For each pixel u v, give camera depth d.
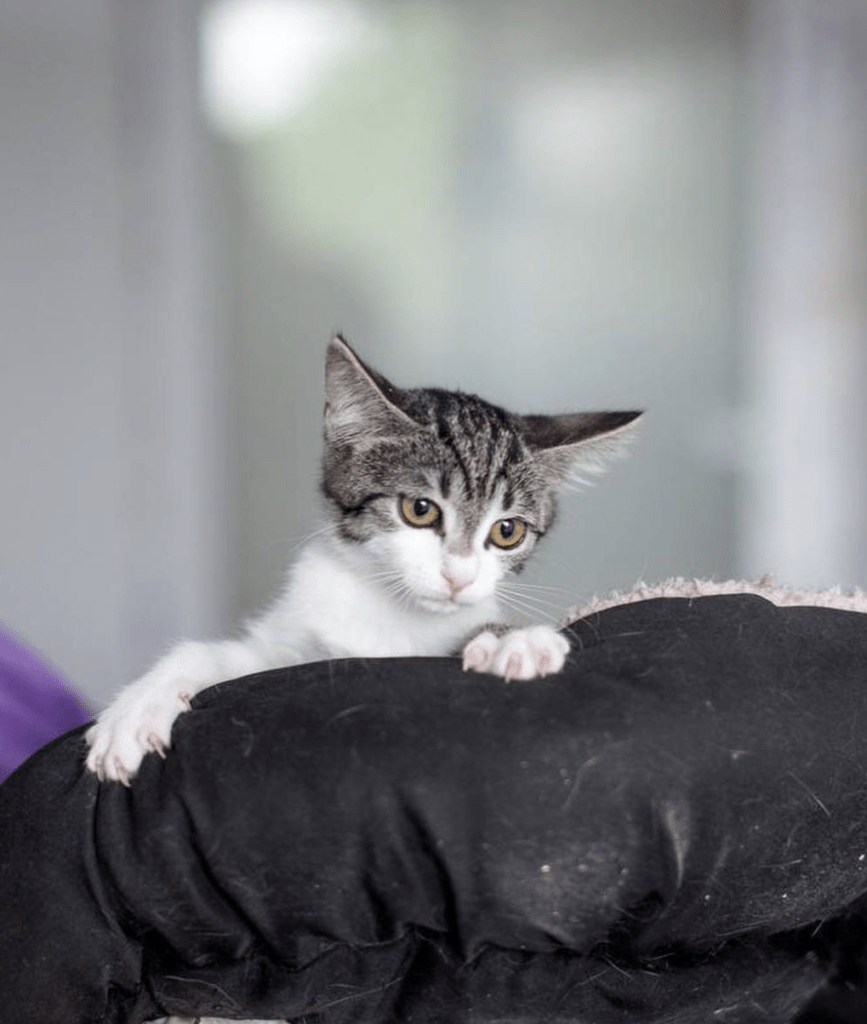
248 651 1.66
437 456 1.94
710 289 4.89
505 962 1.02
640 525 4.96
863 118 4.77
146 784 1.02
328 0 4.64
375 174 4.77
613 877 0.97
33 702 1.71
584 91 4.79
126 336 4.64
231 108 4.66
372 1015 1.03
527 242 4.86
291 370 4.82
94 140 4.54
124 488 4.70
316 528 2.11
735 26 4.76
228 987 1.03
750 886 1.01
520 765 0.96
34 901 1.01
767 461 4.94
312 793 0.96
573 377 4.94
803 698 1.03
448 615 1.93
